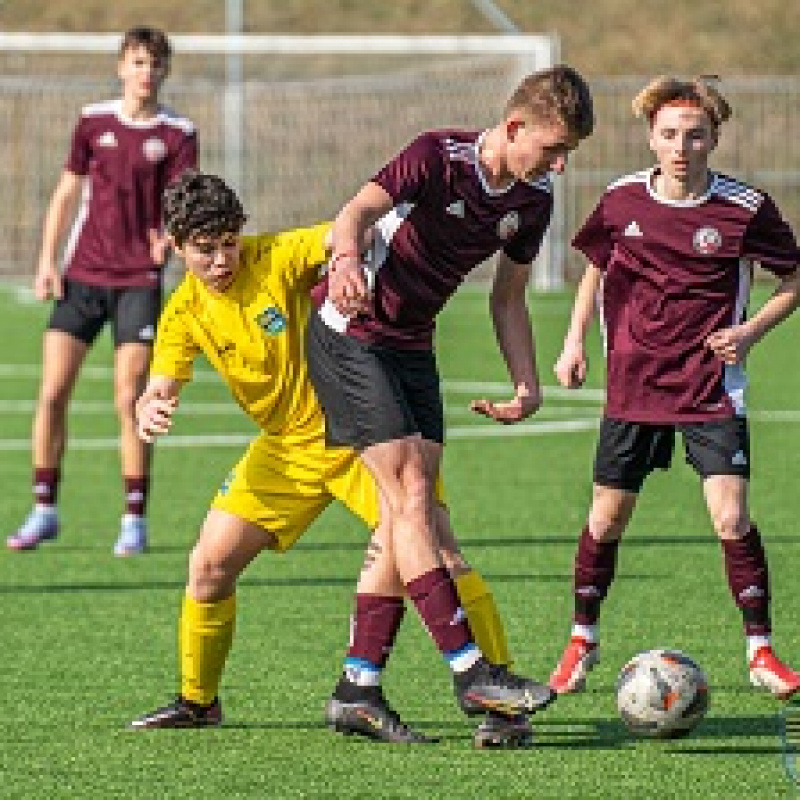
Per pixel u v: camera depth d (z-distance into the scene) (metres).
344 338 17.17
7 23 94.12
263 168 85.56
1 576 26.70
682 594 24.98
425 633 22.73
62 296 28.77
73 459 38.53
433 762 16.89
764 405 45.75
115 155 28.53
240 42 66.31
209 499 33.47
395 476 16.95
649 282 19.33
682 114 18.95
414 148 16.72
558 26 93.62
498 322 18.19
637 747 17.38
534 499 33.16
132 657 21.55
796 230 85.56
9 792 16.02
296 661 21.27
